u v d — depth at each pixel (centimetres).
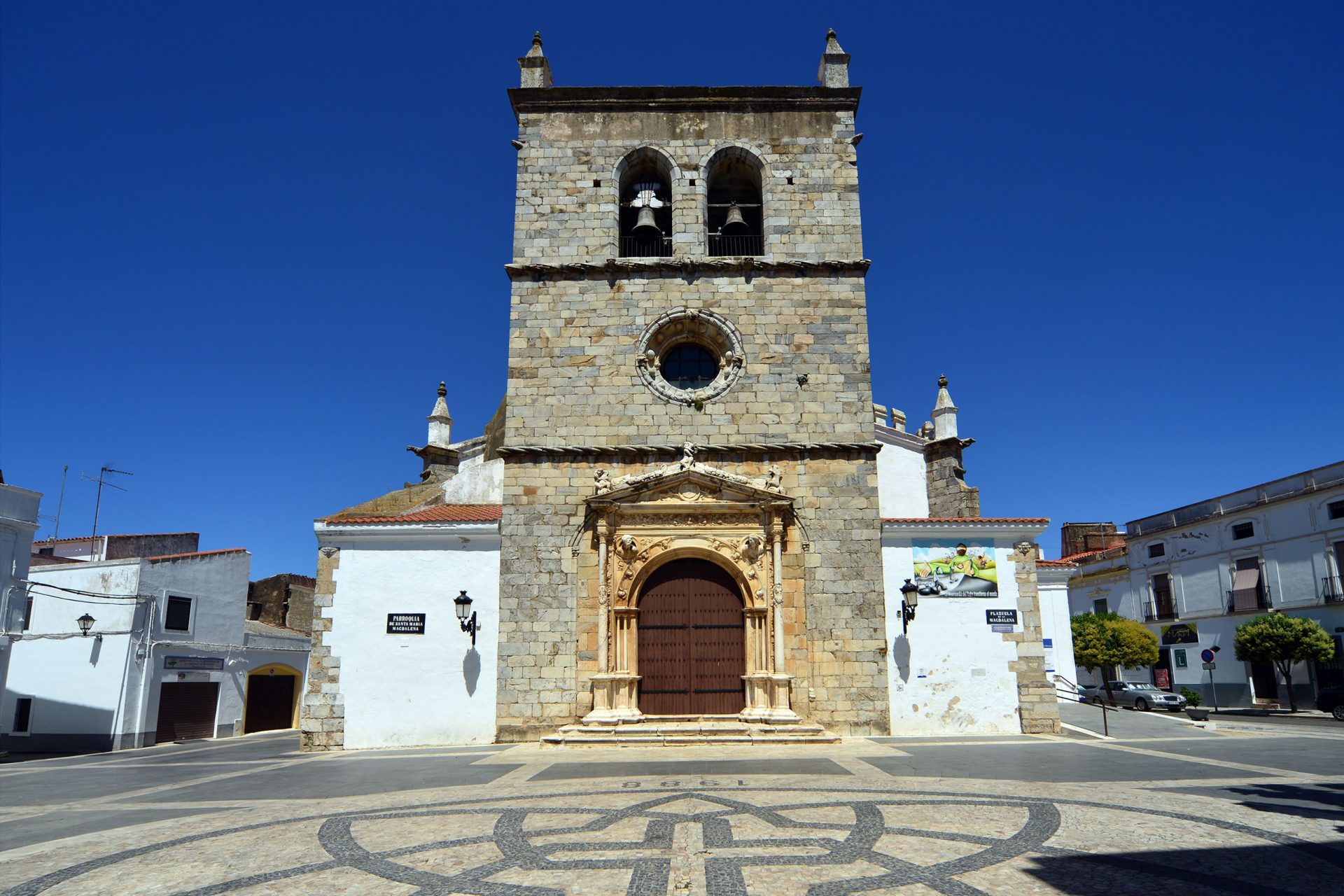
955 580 2378
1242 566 4869
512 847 981
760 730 2173
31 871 927
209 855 981
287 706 4131
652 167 2772
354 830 1104
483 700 2286
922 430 3581
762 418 2473
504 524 2389
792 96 2727
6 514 2608
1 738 3122
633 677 2269
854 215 2644
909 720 2291
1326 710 3834
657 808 1198
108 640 3177
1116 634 4584
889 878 823
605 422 2472
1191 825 1057
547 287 2569
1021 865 870
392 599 2345
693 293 2566
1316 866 860
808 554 2370
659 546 2350
